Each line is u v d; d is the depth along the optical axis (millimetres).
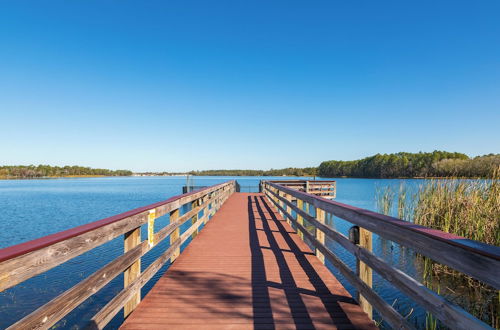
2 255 1101
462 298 4340
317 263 3746
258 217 7750
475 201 5965
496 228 5191
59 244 1469
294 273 3363
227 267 3582
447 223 5895
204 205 6227
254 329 2152
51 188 58625
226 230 5977
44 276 6918
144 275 2633
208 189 6703
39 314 1271
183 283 3053
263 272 3398
